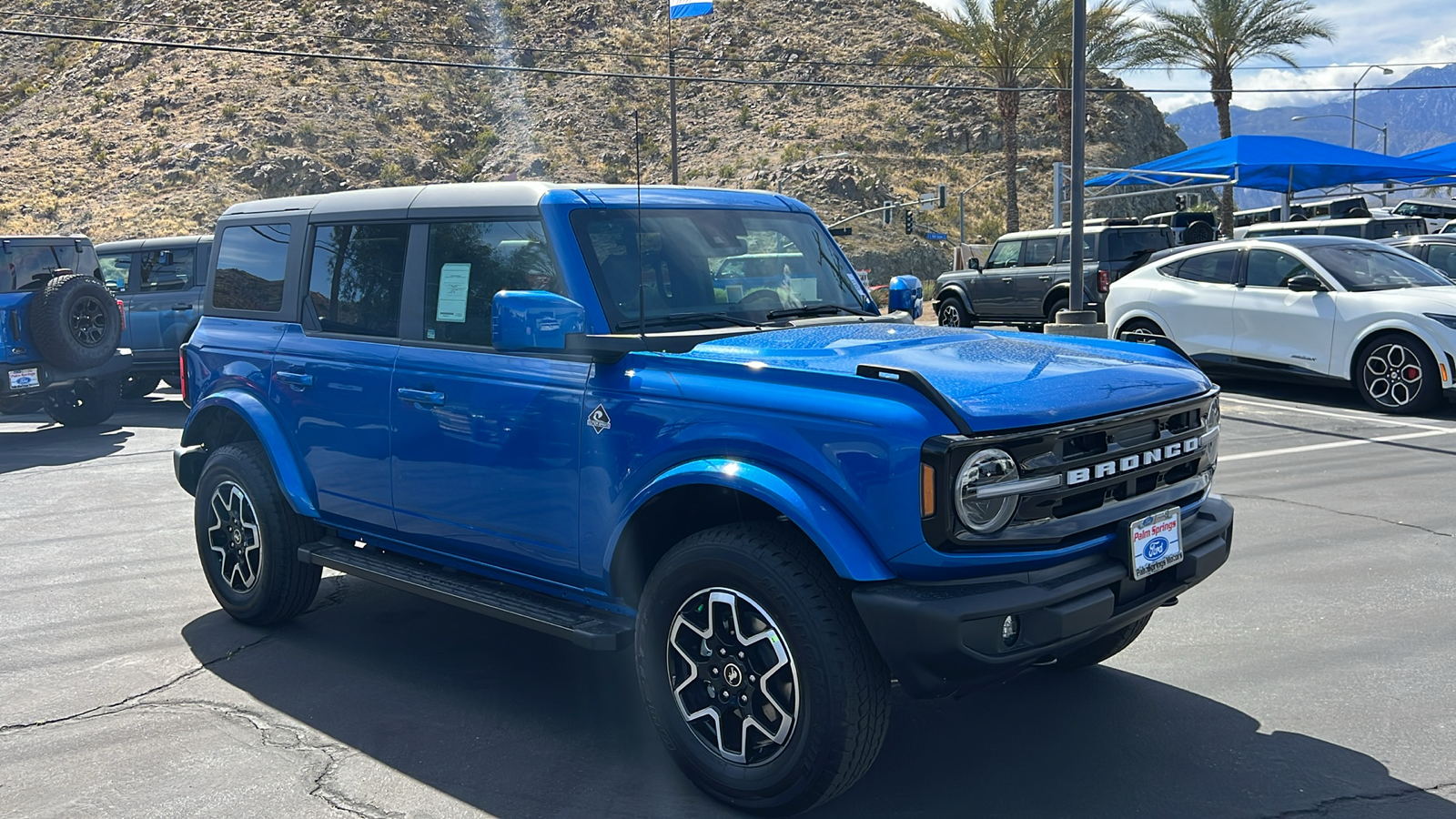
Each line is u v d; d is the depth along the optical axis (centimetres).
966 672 331
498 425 435
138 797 391
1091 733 432
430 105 8469
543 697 478
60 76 8762
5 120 8094
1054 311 2042
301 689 490
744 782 365
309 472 525
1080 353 412
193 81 8056
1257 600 593
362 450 494
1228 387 1443
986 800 379
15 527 833
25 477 1057
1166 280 1416
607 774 405
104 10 9869
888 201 7081
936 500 326
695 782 384
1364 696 464
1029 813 370
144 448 1227
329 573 684
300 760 419
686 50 10475
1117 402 367
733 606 363
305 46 9006
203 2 9731
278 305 545
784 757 355
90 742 438
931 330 446
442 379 456
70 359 1309
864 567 334
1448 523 744
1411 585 613
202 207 6091
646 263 441
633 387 393
